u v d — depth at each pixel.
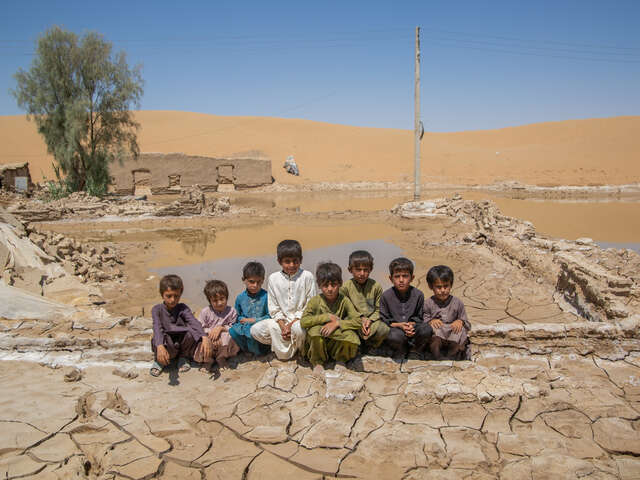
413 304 4.84
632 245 13.74
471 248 12.98
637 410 3.83
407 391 3.99
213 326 4.86
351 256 4.68
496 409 3.85
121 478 3.11
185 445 3.47
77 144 32.16
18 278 7.61
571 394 4.05
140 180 43.78
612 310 5.96
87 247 11.20
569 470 3.07
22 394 4.21
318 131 73.88
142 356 4.93
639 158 56.75
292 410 3.89
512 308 7.52
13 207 21.53
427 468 3.20
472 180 53.81
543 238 12.65
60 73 31.53
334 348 4.50
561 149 65.44
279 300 4.77
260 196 40.25
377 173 57.41
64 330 5.80
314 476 3.14
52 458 3.29
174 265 11.25
